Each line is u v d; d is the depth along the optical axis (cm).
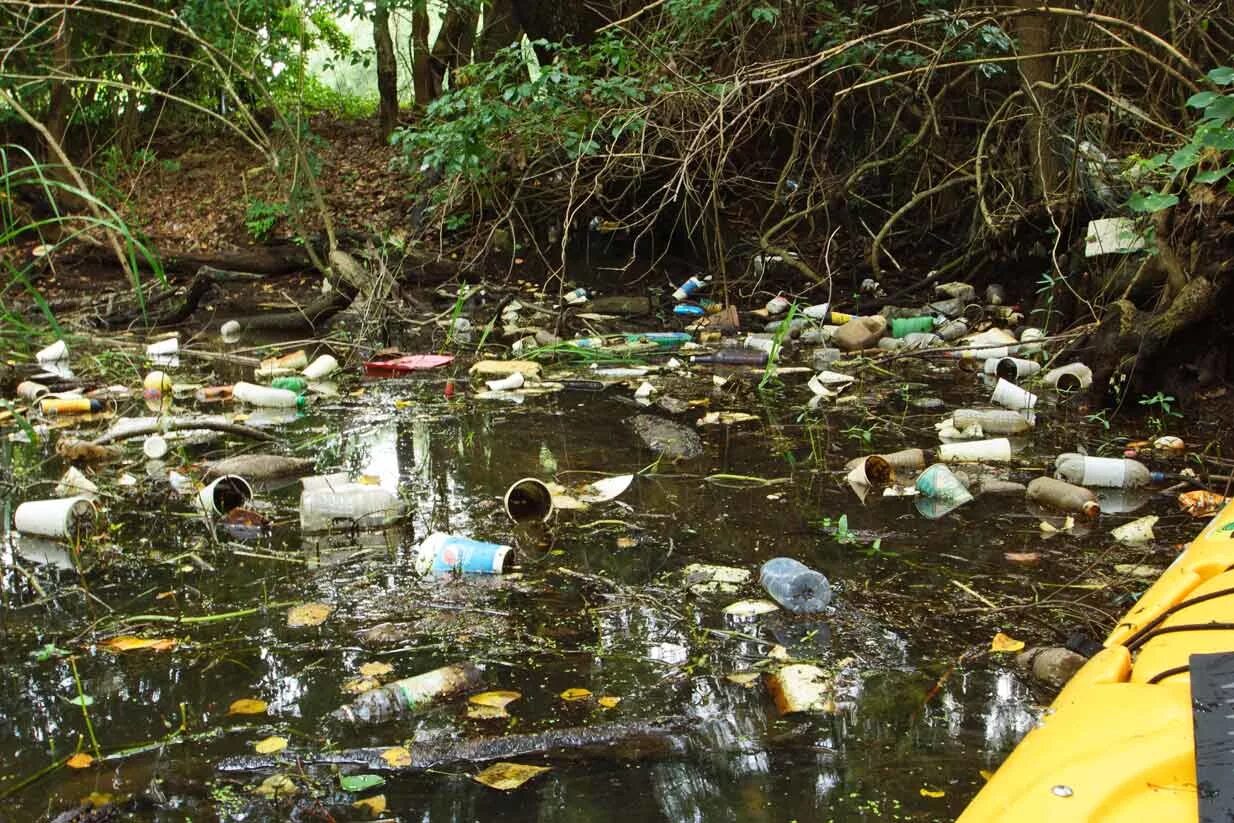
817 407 612
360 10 1166
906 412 598
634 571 375
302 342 809
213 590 366
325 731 271
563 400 645
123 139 1359
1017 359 684
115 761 260
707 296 998
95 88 1298
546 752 259
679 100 793
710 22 898
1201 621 186
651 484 473
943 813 230
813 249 1039
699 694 287
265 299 1038
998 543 394
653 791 242
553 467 502
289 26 1195
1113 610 332
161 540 417
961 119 942
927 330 809
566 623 334
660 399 630
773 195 976
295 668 307
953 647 312
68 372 741
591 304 955
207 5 1070
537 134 893
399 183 1271
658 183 1073
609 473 491
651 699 284
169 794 245
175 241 1198
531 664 307
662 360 767
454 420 597
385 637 325
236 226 1226
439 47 1362
